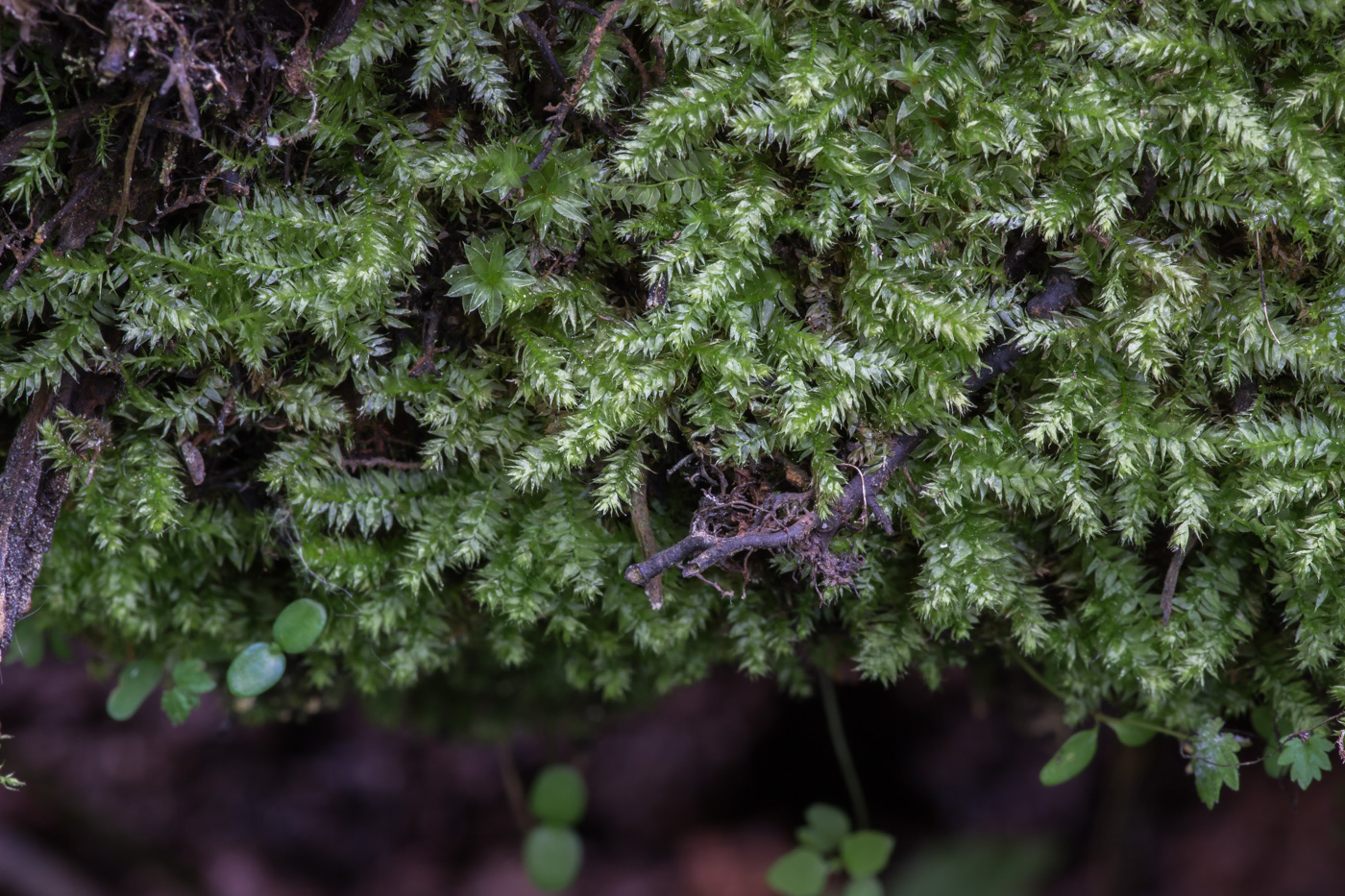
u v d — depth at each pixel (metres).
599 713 0.58
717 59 0.49
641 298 0.50
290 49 0.48
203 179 0.49
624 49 0.49
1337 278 0.49
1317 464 0.50
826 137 0.49
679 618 0.52
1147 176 0.49
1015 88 0.49
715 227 0.49
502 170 0.49
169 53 0.48
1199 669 0.51
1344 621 0.50
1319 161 0.48
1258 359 0.49
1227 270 0.49
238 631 0.54
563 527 0.51
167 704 0.53
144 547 0.52
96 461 0.50
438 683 0.57
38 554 0.50
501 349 0.50
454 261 0.50
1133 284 0.49
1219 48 0.48
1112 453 0.50
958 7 0.49
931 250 0.49
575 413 0.49
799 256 0.50
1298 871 0.62
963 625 0.51
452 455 0.50
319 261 0.49
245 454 0.52
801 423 0.49
